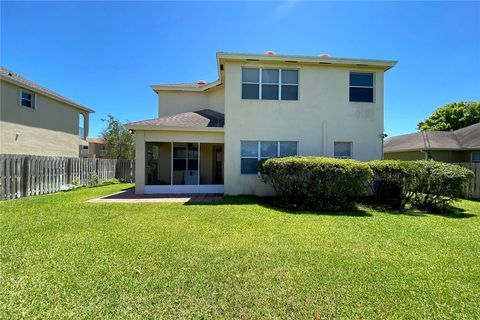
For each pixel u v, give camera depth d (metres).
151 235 5.52
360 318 2.71
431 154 19.20
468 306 2.95
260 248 4.77
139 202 9.88
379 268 3.95
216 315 2.72
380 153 12.40
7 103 15.62
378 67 12.34
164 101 17.25
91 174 16.59
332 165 8.97
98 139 39.00
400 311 2.83
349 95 12.40
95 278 3.51
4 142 15.39
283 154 12.22
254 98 12.09
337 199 9.13
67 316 2.68
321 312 2.79
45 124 18.98
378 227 6.44
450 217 7.89
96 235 5.48
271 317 2.70
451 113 31.23
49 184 12.77
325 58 11.83
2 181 10.08
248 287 3.30
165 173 16.06
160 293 3.14
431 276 3.70
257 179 12.04
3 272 3.66
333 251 4.68
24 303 2.90
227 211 8.21
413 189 9.33
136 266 3.91
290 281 3.48
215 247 4.80
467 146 18.14
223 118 14.14
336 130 12.30
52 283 3.36
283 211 8.41
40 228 6.00
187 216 7.43
